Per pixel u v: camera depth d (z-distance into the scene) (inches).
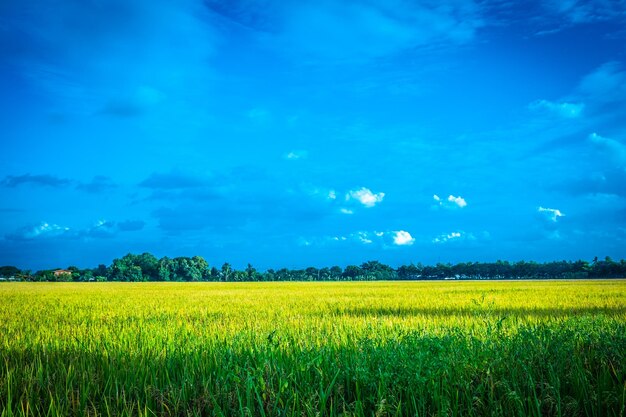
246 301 1000.2
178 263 5492.1
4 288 2174.0
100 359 311.6
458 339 300.2
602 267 5017.2
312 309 749.3
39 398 239.0
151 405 232.4
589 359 281.3
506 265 5738.2
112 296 1304.1
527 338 309.1
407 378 229.8
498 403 218.7
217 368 265.7
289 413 211.2
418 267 6200.8
